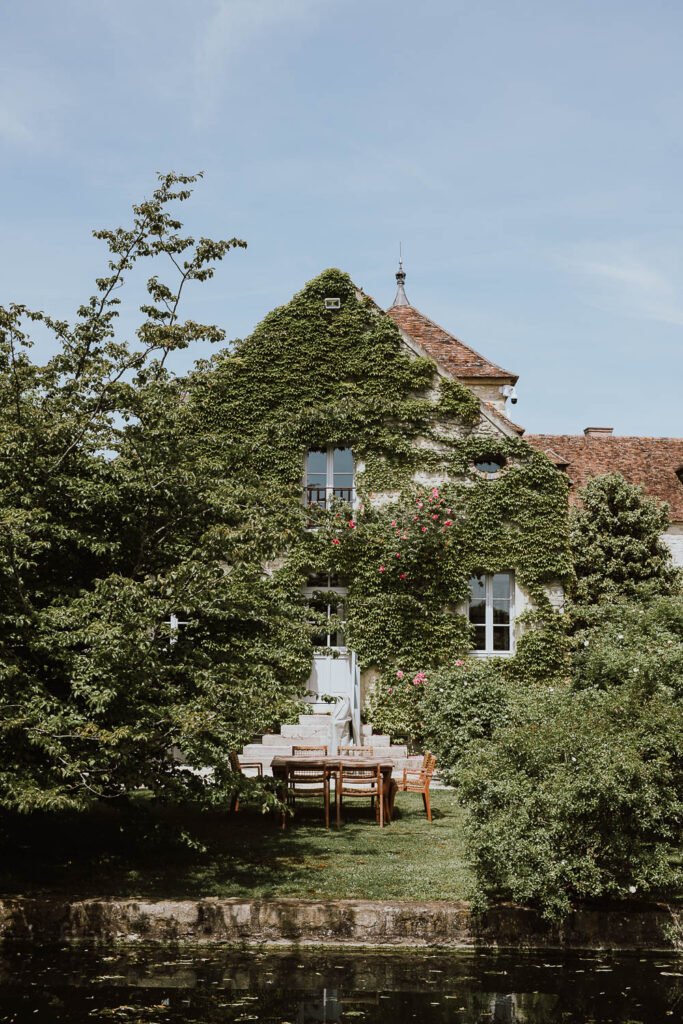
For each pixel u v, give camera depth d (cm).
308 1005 847
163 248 1322
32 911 1007
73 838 1335
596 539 2336
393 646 2230
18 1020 798
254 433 2316
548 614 2255
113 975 911
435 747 1842
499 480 2300
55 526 1129
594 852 1021
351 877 1139
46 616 1045
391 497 2309
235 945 1001
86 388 1289
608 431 3186
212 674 1190
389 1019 820
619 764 985
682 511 2556
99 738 977
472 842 1017
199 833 1411
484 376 2647
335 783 1638
